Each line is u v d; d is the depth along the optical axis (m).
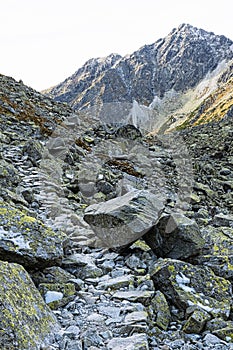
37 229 7.97
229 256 9.28
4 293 5.75
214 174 24.91
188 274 8.08
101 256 9.70
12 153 16.94
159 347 6.36
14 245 7.33
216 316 7.32
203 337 6.88
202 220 13.71
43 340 5.73
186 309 7.41
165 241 9.38
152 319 7.15
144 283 8.08
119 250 9.48
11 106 27.78
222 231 10.76
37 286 7.58
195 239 9.31
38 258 7.46
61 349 5.81
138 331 6.52
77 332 6.36
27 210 10.43
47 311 6.43
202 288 7.95
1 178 12.27
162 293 7.83
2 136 19.36
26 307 5.96
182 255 9.25
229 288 8.12
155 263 8.52
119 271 8.82
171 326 7.22
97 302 7.50
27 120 25.86
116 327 6.65
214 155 32.22
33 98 34.62
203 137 39.34
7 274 6.20
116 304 7.43
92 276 8.59
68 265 8.70
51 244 7.88
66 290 7.59
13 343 5.19
